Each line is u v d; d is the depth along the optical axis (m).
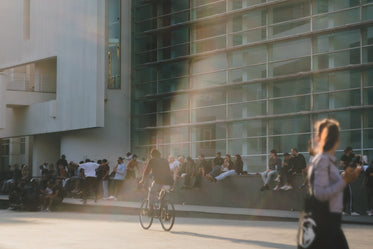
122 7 40.94
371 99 30.72
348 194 16.20
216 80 37.78
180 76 39.69
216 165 21.33
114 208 20.28
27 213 20.23
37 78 42.06
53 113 39.00
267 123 34.56
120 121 40.28
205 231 11.97
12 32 43.12
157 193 12.38
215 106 37.56
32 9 41.44
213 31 38.25
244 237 10.72
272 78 34.41
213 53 37.75
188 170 21.73
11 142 50.16
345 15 31.91
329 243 4.38
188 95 39.22
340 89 31.95
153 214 12.45
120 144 40.19
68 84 38.25
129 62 41.16
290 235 11.06
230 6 37.19
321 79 32.75
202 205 21.08
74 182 26.19
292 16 34.28
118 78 40.59
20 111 42.09
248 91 35.94
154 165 11.98
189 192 21.67
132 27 42.03
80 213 20.17
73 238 10.67
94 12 36.41
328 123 4.59
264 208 18.73
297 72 33.78
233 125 36.41
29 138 48.22
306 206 4.52
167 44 40.81
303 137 32.91
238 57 36.78
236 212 17.06
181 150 39.19
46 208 21.59
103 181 24.38
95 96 36.03
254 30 35.94
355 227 12.98
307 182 4.66
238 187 19.70
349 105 31.44
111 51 40.56
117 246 9.32
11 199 22.39
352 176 4.49
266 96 35.00
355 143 30.97
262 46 35.47
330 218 4.40
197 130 38.47
